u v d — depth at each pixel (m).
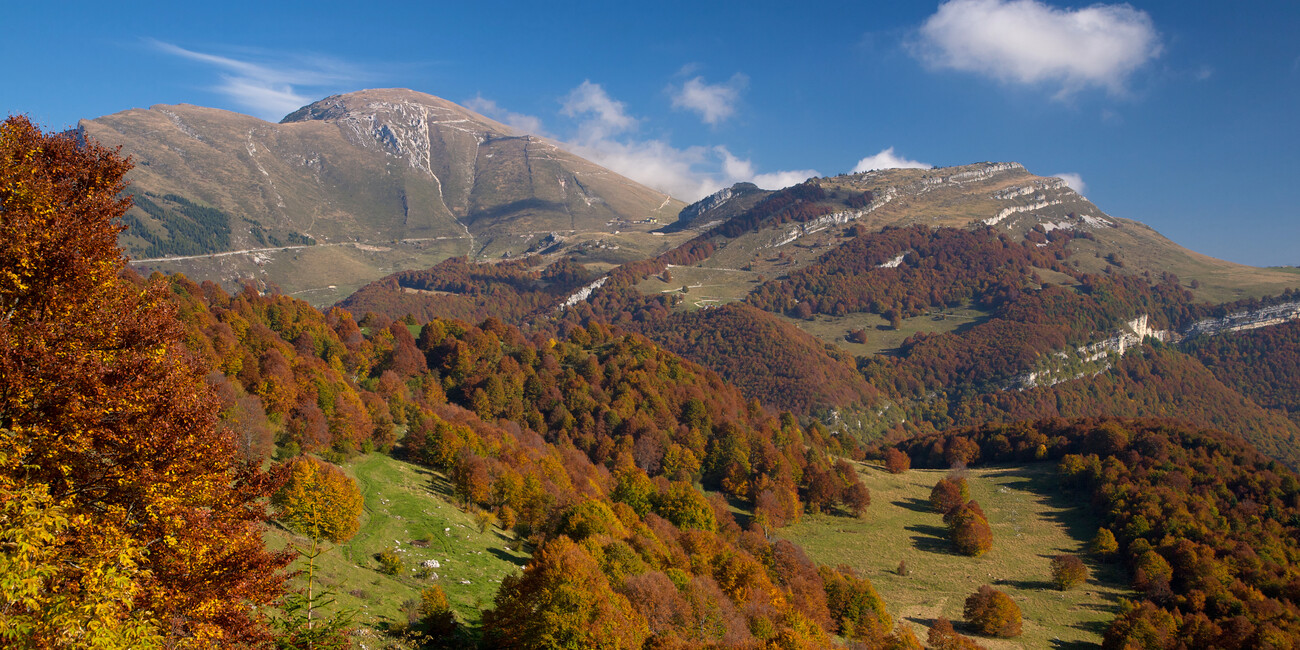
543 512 86.38
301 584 47.91
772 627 65.00
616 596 53.81
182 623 21.80
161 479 22.08
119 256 26.47
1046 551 125.81
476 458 92.06
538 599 50.62
